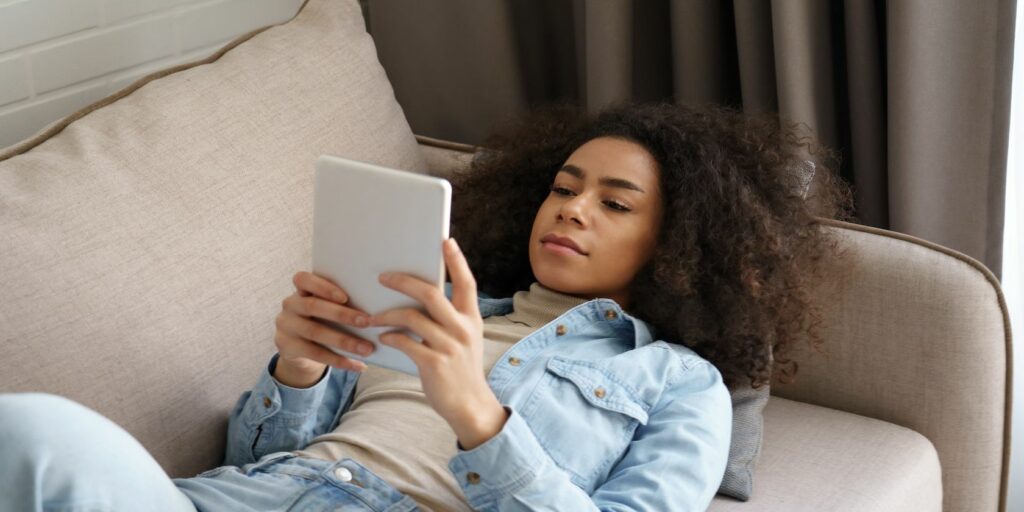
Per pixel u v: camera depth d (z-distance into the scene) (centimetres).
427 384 103
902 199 169
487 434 107
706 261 142
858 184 179
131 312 125
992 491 151
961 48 161
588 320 135
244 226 138
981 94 162
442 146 179
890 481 139
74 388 120
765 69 181
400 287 102
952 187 167
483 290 159
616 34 183
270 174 143
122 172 132
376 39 212
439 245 100
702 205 140
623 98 186
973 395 145
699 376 132
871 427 149
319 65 157
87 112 141
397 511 115
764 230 141
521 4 204
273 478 117
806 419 151
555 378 127
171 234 131
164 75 149
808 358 154
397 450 123
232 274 134
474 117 207
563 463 122
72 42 168
